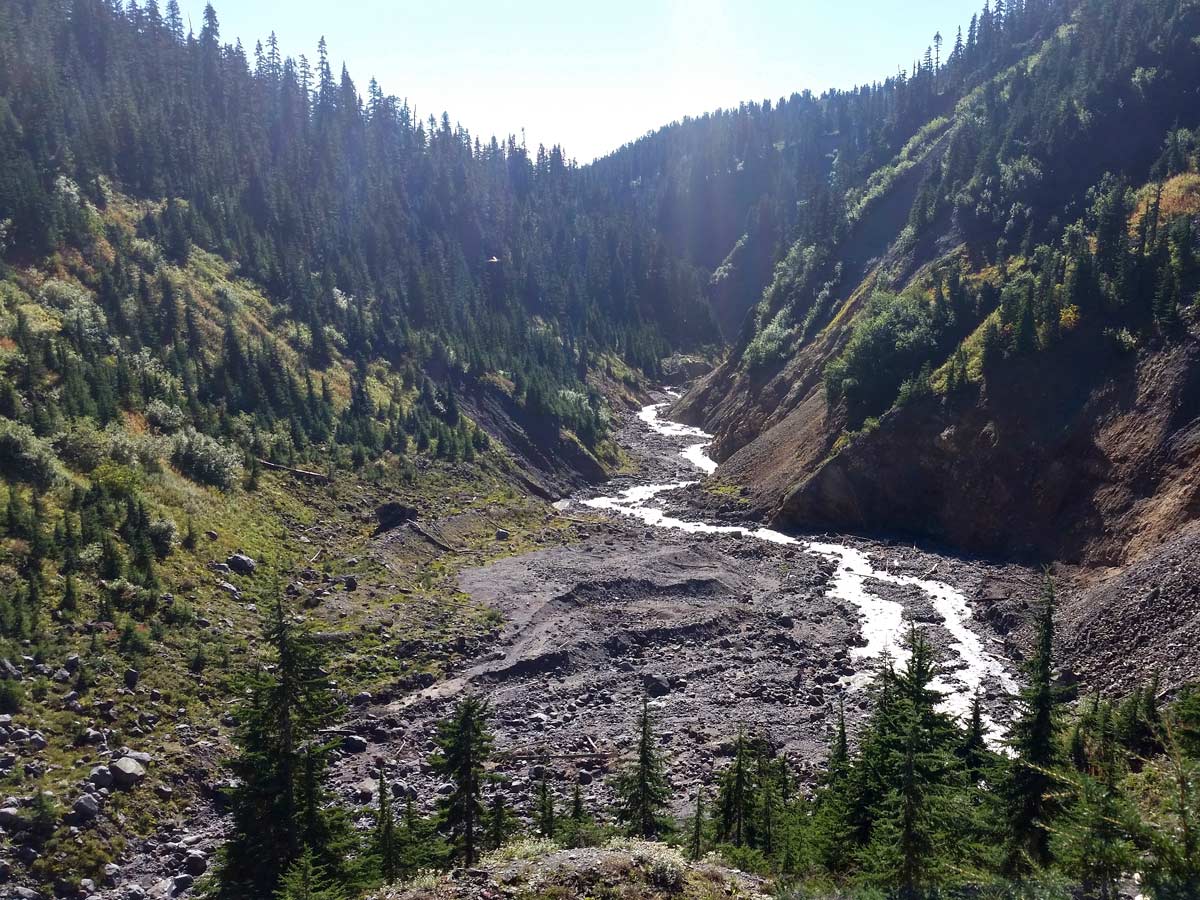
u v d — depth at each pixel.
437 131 192.88
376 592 56.59
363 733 41.00
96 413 59.31
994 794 22.16
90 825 30.44
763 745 37.84
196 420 69.44
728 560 69.38
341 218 136.00
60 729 34.03
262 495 66.00
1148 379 60.53
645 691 46.75
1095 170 88.38
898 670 47.81
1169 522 52.50
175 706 38.44
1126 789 16.81
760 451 94.94
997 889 17.28
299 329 96.56
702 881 20.33
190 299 85.62
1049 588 24.06
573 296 174.38
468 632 51.66
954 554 67.56
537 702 44.84
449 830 28.86
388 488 78.12
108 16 136.12
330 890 21.78
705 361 182.12
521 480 94.69
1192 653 39.84
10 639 36.94
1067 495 62.78
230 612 47.91
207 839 31.78
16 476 47.44
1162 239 65.50
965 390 72.38
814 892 19.66
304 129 154.00
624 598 59.22
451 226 167.38
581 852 21.89
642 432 133.00
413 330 114.00
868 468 76.19
